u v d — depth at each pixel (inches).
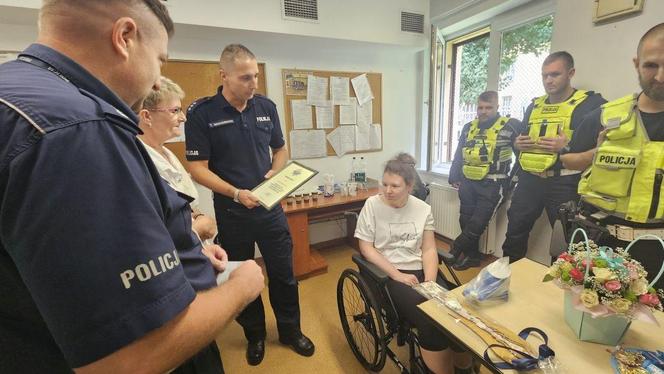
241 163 63.3
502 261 45.9
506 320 39.3
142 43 20.3
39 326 18.1
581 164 69.7
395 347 72.1
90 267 14.5
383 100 134.6
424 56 133.3
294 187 60.2
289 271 70.4
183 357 18.2
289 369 67.6
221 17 88.4
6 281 16.7
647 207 51.8
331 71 120.8
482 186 103.2
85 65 18.3
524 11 97.9
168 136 54.7
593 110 68.7
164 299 16.7
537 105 83.2
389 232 66.3
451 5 114.2
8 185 13.9
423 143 142.6
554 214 83.0
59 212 14.0
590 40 72.6
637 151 52.1
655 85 49.4
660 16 61.1
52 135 14.3
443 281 64.2
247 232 65.0
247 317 68.8
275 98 112.6
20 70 16.6
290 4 96.7
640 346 33.9
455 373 55.6
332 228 136.0
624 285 32.3
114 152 16.2
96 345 14.9
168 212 22.1
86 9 17.6
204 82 100.1
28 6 68.6
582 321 34.6
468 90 128.4
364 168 135.6
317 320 83.6
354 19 108.0
